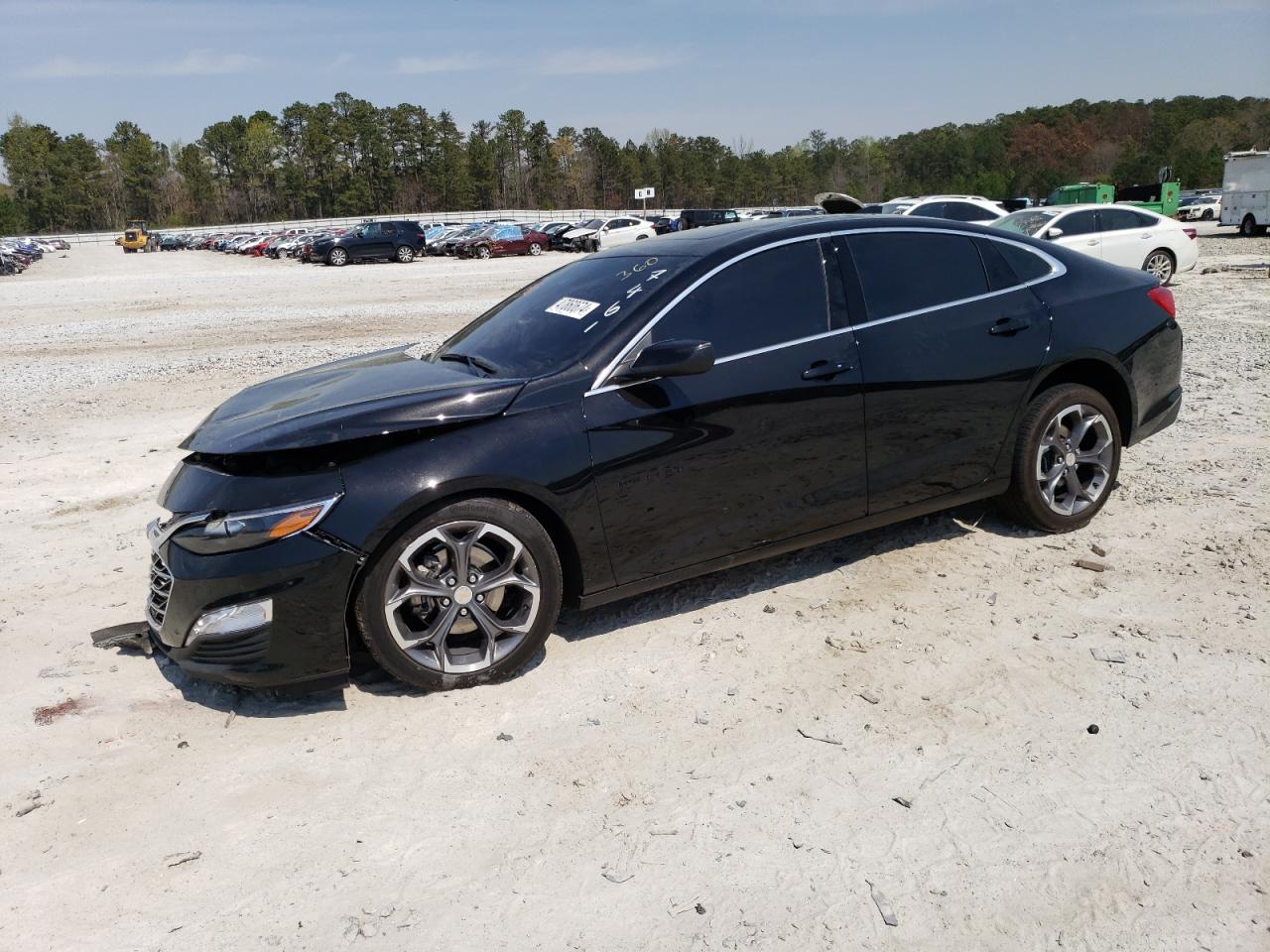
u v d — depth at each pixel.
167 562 3.43
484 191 149.12
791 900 2.52
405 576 3.49
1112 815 2.81
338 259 40.94
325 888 2.62
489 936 2.43
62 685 3.78
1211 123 129.25
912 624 4.02
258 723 3.46
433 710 3.51
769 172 153.12
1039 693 3.47
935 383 4.34
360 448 3.42
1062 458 4.76
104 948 2.42
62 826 2.91
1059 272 4.82
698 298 3.97
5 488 6.74
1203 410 7.39
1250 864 2.60
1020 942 2.37
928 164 151.12
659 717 3.41
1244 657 3.62
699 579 4.57
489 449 3.51
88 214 155.50
